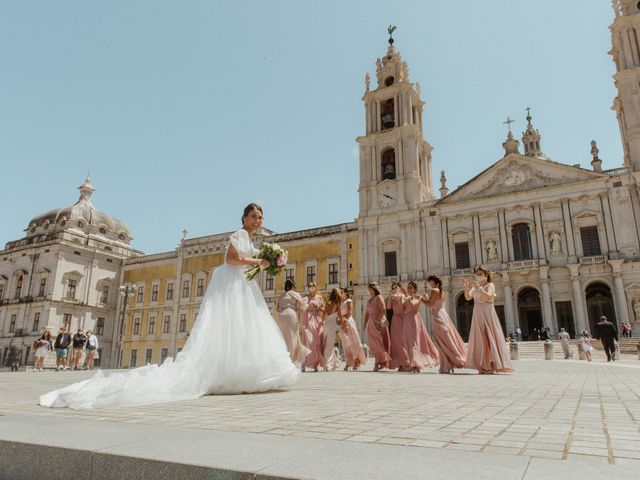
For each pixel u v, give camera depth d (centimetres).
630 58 3691
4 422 354
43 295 4719
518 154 3828
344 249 4281
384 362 1280
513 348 2475
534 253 3594
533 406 479
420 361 1221
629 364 1758
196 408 450
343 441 292
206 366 573
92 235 5212
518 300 3769
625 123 3672
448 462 241
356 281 4159
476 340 1101
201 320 593
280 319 1197
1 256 5250
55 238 4934
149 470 246
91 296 5019
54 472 273
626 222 3353
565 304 3466
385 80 4641
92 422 357
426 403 501
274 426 349
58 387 759
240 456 252
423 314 3797
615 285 3256
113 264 5341
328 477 213
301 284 4400
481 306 1108
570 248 3488
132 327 5131
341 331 1423
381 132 4359
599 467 232
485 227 3822
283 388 666
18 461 286
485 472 222
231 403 492
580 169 3584
